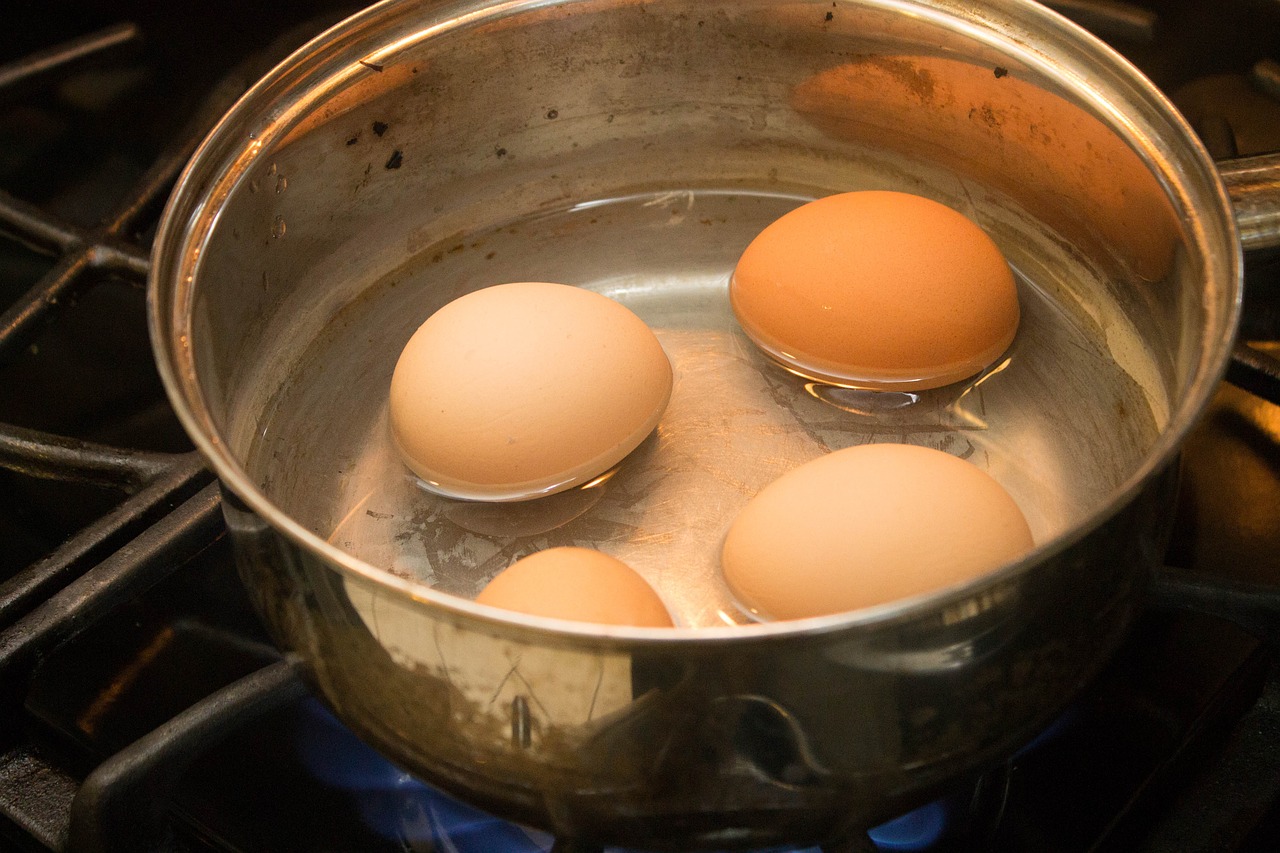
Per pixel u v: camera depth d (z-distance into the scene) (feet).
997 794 1.37
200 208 1.42
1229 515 1.48
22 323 1.56
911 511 1.35
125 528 1.45
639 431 1.49
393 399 1.49
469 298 1.51
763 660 1.18
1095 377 1.54
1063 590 1.23
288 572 1.26
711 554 1.46
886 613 1.16
